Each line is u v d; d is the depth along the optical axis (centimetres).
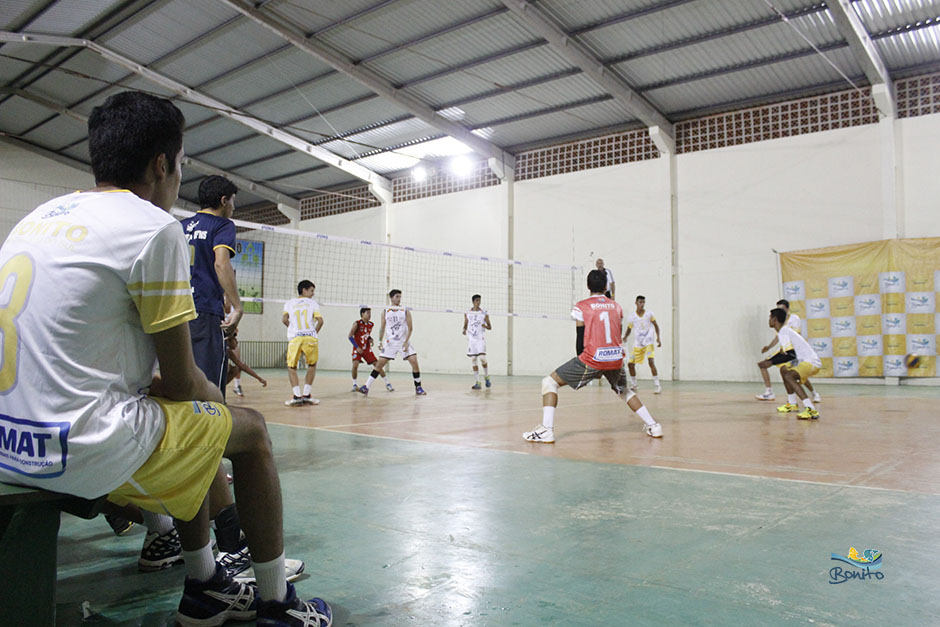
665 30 1086
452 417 648
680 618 165
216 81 1392
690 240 1340
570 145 1509
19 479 129
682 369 1336
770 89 1227
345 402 832
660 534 241
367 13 1113
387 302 1798
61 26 1201
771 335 1247
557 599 179
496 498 300
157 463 137
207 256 295
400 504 288
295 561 200
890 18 1002
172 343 137
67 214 136
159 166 151
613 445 461
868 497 299
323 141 1639
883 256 1134
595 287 502
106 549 232
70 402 127
